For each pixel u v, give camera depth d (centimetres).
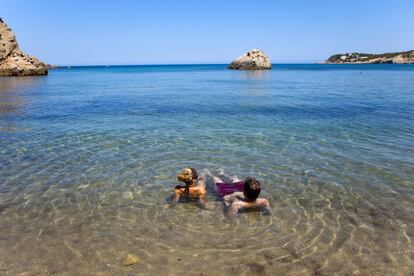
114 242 240
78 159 433
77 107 934
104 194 325
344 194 325
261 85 1848
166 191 334
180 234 253
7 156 443
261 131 609
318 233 254
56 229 258
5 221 269
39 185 345
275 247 236
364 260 220
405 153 459
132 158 439
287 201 311
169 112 852
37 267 210
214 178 343
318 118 748
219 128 638
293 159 435
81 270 208
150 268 211
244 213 286
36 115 787
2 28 2553
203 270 210
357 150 476
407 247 235
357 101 1055
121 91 1501
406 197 318
